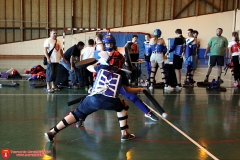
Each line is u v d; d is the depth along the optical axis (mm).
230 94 8273
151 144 4266
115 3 23516
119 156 3816
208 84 9805
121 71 4145
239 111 6309
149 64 9492
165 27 24078
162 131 4875
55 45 7961
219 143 4348
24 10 22703
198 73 13547
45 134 4242
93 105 4031
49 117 5566
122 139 4406
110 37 4066
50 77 8094
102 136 4566
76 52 8648
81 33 23453
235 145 4273
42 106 6438
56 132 4258
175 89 8953
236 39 9469
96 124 5168
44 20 22938
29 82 9875
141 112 6094
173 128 5051
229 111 6301
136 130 4914
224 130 4977
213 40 9602
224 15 24281
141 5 23734
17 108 6230
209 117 5793
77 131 4773
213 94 8234
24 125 5043
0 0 22344
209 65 9836
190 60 9656
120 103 4215
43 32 23109
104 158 3746
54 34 7949
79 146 4137
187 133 4793
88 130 4836
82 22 23422
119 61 4098
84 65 4109
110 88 3986
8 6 22469
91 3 23359
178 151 4012
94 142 4305
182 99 7480
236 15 24203
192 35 9688
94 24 23562
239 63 9516
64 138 4441
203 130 4961
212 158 3789
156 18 24000
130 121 5438
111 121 5355
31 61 19172
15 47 22906
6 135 4527
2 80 10266
